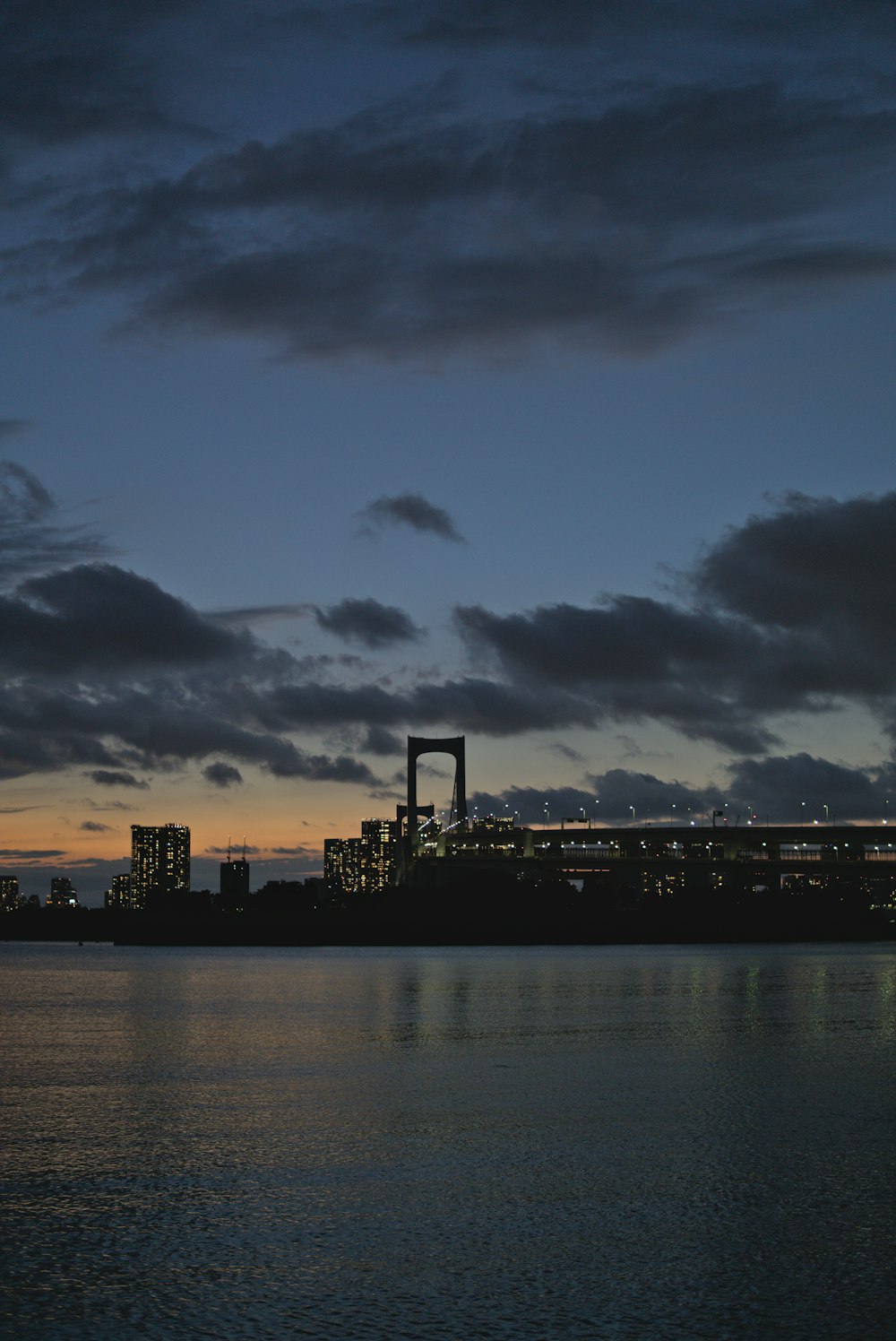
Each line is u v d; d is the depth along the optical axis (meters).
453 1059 80.69
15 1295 34.22
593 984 159.38
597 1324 31.92
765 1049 84.00
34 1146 52.81
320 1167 48.25
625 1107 60.50
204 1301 33.69
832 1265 36.03
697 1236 38.75
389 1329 31.69
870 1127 54.97
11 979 185.62
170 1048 89.00
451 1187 44.91
